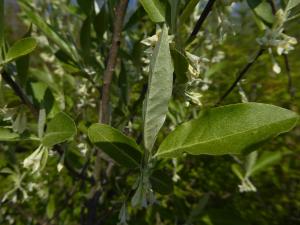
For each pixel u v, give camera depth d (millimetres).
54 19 228
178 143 93
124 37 224
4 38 115
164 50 83
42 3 224
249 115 86
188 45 117
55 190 266
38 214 254
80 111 201
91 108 221
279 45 132
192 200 261
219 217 177
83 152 173
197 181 269
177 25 108
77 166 204
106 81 146
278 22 132
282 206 294
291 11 131
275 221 270
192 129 92
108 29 186
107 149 97
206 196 183
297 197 294
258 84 296
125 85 183
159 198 237
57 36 173
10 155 185
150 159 96
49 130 110
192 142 91
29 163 123
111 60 143
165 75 85
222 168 265
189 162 248
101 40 176
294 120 83
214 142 88
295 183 304
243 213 262
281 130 82
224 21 124
